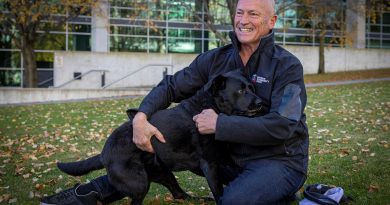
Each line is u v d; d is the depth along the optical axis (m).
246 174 3.49
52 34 24.91
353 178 5.15
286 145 3.47
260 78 3.56
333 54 28.27
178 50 26.73
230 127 3.31
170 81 3.90
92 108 13.75
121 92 18.11
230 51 3.86
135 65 23.62
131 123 3.74
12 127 10.46
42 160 6.88
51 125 10.60
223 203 3.41
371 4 25.58
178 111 3.64
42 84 24.72
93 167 3.80
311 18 23.69
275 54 3.56
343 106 12.31
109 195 3.93
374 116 10.31
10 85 24.67
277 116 3.28
